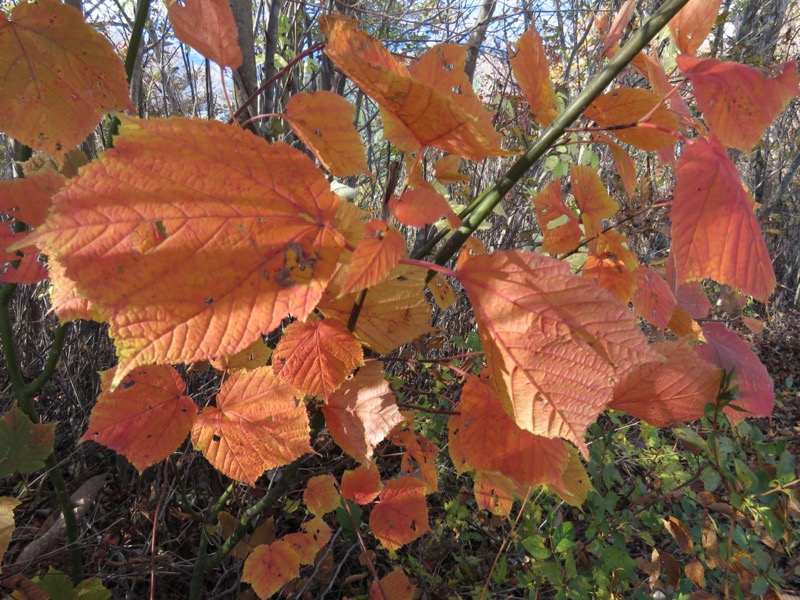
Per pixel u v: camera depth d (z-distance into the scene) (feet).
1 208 1.31
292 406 1.34
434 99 0.87
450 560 3.26
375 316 1.24
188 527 2.85
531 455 1.26
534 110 1.56
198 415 1.36
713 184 1.02
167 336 0.80
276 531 2.83
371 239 0.89
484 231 4.85
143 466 1.31
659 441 3.36
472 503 3.42
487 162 4.61
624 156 1.45
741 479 2.00
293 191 0.91
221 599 2.63
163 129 0.85
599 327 0.95
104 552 2.39
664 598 2.57
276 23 3.18
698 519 2.94
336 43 0.87
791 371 8.79
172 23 1.20
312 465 3.26
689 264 1.01
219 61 1.23
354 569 3.03
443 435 3.59
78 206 0.79
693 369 1.41
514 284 0.99
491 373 1.02
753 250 1.01
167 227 0.83
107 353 3.40
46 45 1.11
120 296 0.79
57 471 1.89
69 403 3.23
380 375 1.30
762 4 8.38
